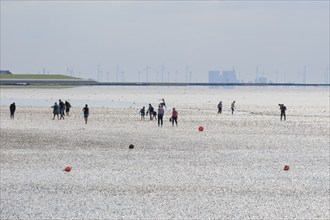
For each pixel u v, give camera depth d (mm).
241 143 100000
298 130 127000
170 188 60656
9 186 60875
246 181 64750
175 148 92062
